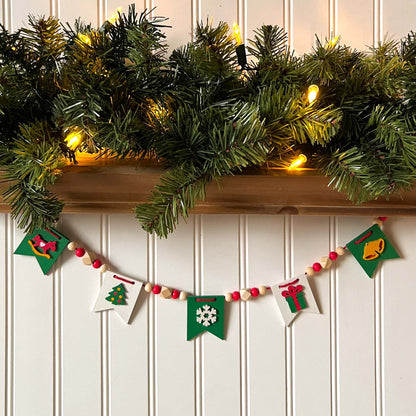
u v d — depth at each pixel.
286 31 0.95
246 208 0.89
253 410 0.94
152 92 0.74
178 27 0.93
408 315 0.96
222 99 0.77
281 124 0.72
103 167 0.76
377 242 0.95
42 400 0.91
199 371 0.93
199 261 0.93
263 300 0.94
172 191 0.69
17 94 0.76
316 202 0.85
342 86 0.78
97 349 0.92
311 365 0.95
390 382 0.96
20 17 0.91
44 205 0.73
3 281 0.91
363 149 0.77
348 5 0.96
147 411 0.93
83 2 0.92
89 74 0.69
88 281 0.92
